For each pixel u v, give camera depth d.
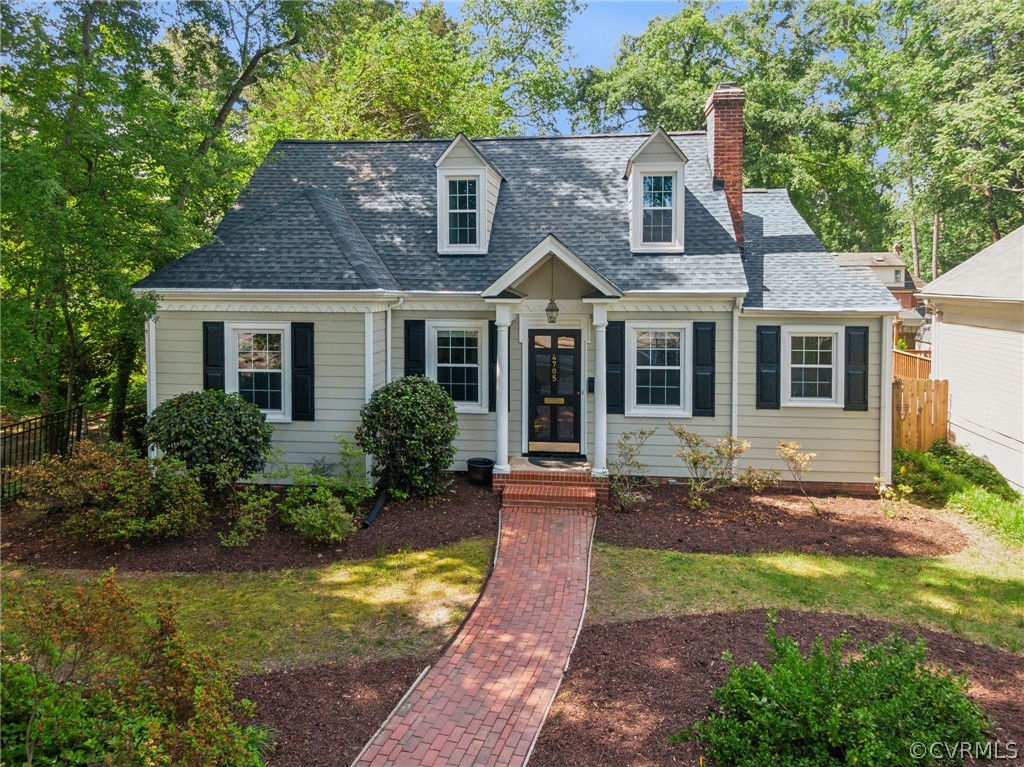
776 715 5.16
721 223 14.28
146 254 13.48
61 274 11.66
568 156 16.23
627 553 10.21
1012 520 11.19
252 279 12.76
